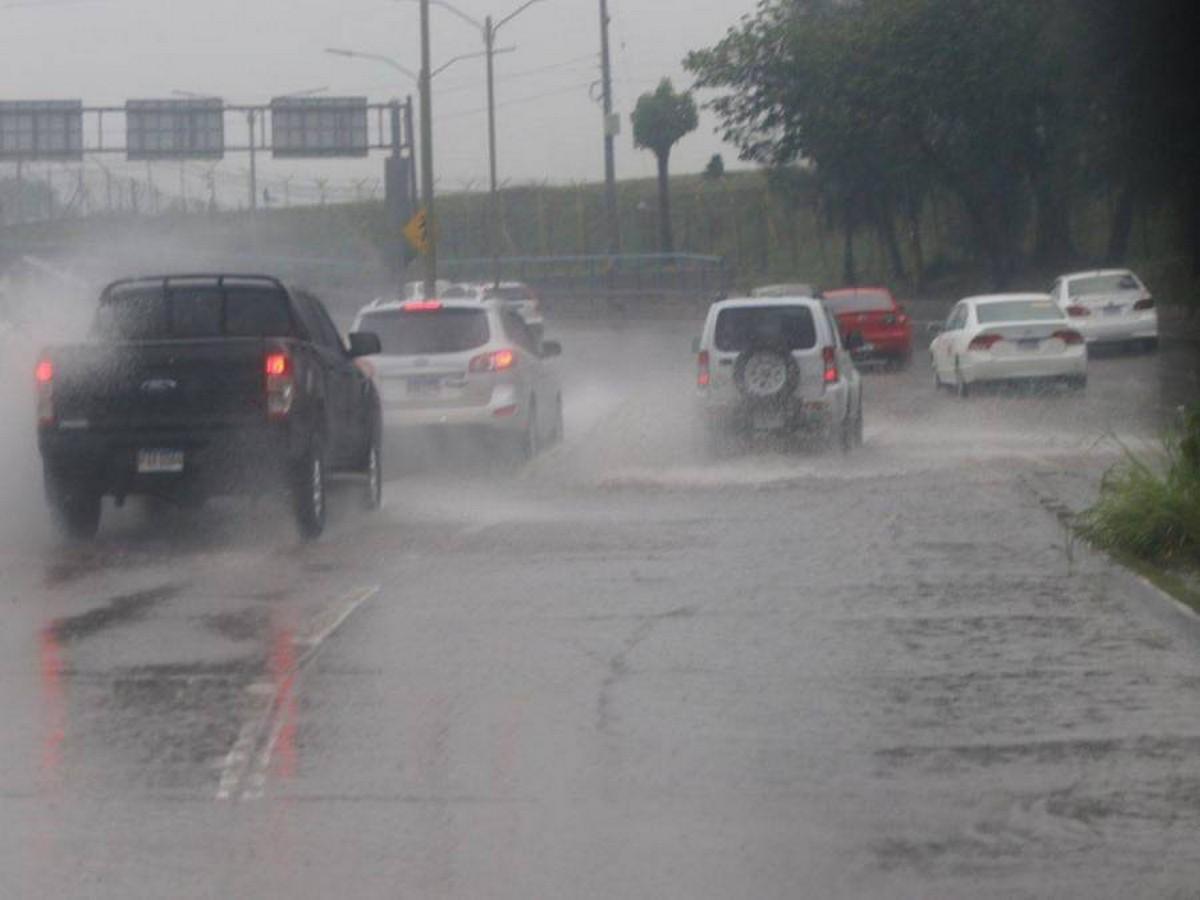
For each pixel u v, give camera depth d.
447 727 12.90
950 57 74.19
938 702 13.41
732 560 19.97
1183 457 19.58
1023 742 12.27
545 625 16.47
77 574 19.94
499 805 11.03
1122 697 13.48
